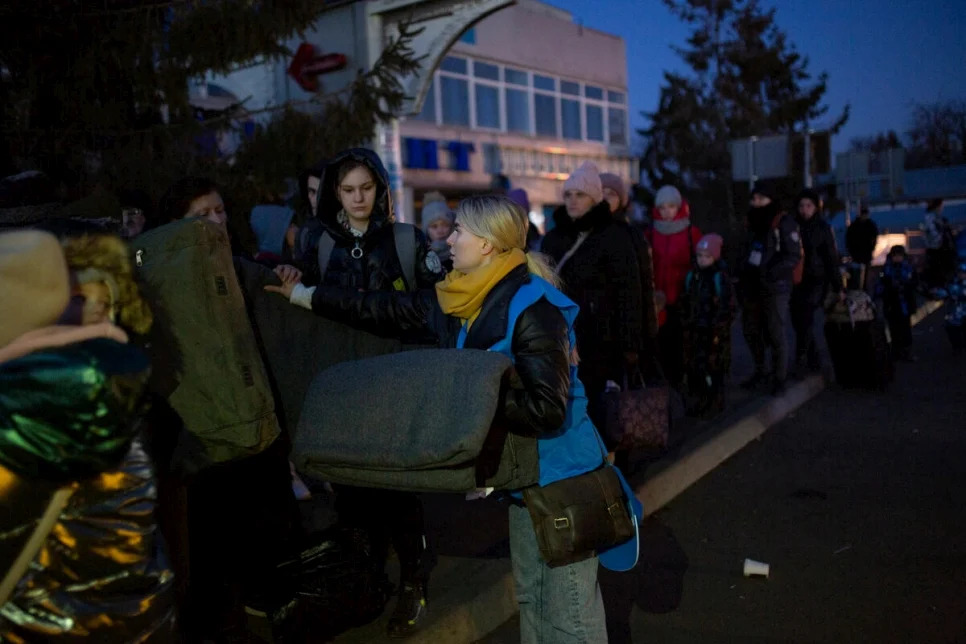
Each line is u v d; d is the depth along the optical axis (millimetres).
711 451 6730
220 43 6926
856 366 9234
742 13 41719
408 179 24344
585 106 32000
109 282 2025
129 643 1827
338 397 2744
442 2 10625
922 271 18250
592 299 5168
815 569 4688
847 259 11680
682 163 39500
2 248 1740
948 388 9297
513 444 2650
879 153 18609
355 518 3672
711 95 41125
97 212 2930
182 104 7070
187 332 2537
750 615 4172
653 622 4141
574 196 5172
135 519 1845
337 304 3395
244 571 3160
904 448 6992
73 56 6449
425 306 3346
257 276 3443
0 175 6332
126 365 1751
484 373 2518
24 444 1628
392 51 7836
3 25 6055
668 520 5574
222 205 3742
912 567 4633
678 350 7672
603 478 2836
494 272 2768
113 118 6801
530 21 29156
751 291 8734
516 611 4281
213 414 2562
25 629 1711
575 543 2719
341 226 3842
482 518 5277
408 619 3652
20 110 6523
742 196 37469
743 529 5352
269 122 7590
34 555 1708
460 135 26438
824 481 6234
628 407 4727
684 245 7609
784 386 8805
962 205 44344
